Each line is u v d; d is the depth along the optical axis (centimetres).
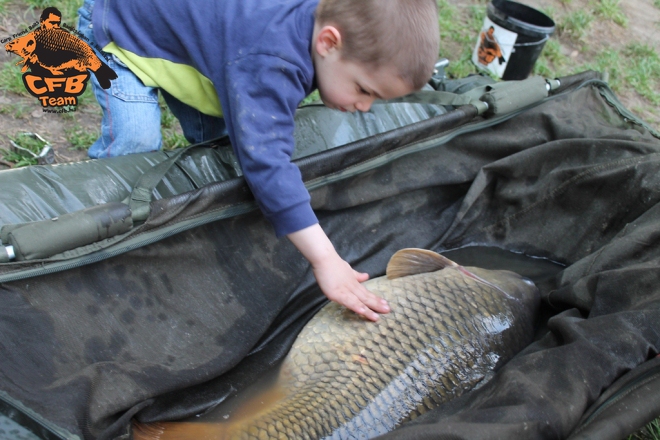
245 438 136
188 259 154
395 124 217
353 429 138
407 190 202
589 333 134
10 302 123
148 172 145
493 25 307
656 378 124
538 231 214
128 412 129
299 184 138
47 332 126
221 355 153
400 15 125
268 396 157
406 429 107
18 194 142
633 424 114
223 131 204
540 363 126
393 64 130
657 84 368
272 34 132
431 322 159
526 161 207
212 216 151
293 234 140
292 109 137
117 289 140
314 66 139
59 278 131
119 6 158
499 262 211
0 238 126
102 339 135
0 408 108
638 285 153
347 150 172
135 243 138
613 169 194
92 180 154
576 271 183
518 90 207
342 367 151
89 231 127
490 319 165
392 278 176
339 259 146
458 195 219
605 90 233
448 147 210
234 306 161
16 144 214
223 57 139
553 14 393
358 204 192
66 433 109
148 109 169
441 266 178
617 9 416
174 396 148
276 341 173
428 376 150
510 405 113
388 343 153
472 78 240
